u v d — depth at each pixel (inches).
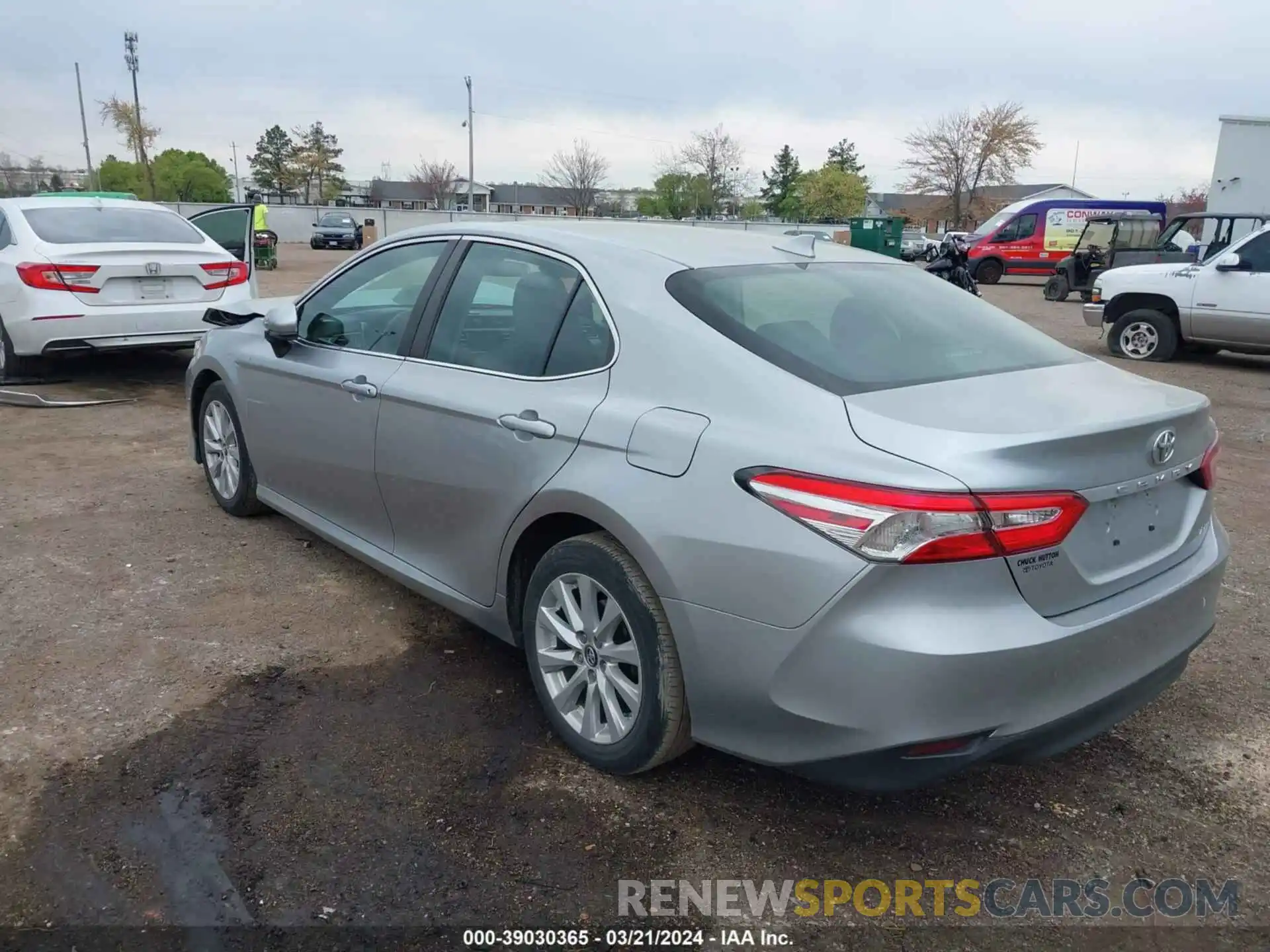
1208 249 710.5
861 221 1133.7
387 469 146.6
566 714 121.3
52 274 301.7
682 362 109.7
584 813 110.9
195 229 351.9
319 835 105.5
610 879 100.8
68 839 103.3
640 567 109.0
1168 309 477.1
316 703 132.6
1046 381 112.5
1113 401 106.7
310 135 3115.2
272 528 198.8
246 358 183.3
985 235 1112.2
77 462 243.9
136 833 104.7
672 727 108.3
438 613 162.6
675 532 102.3
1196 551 114.9
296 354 169.2
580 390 118.6
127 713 128.2
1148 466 101.7
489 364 132.6
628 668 114.2
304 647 148.8
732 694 100.7
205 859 101.1
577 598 118.9
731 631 98.8
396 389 142.9
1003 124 2384.4
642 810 111.7
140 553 183.5
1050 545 92.5
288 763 118.4
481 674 142.3
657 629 106.7
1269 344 443.8
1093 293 505.7
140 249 312.0
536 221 147.2
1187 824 113.0
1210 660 153.6
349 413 153.4
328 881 98.8
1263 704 140.2
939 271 517.0
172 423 288.5
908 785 94.1
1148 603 102.7
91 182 2379.4
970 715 90.5
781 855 105.6
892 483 89.5
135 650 145.6
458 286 143.3
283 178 3070.9
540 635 123.1
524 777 117.3
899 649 88.8
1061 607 96.1
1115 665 100.7
